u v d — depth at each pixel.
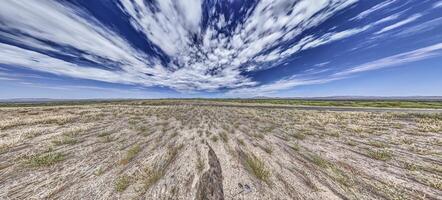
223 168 5.88
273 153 7.60
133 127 13.20
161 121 16.52
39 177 5.12
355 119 18.58
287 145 8.88
